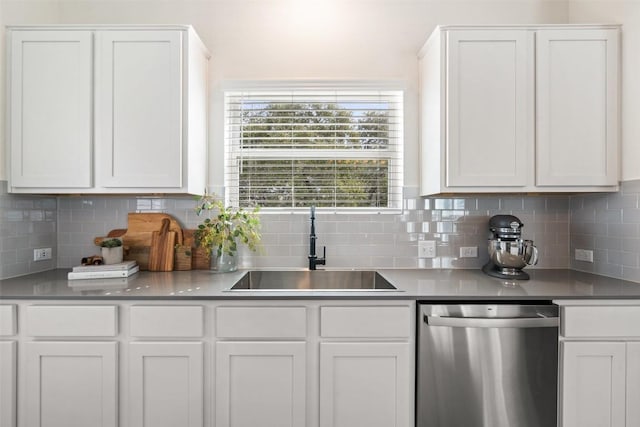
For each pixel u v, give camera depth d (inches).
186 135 75.9
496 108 74.0
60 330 61.5
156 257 86.0
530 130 74.1
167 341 62.2
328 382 62.1
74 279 74.7
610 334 61.9
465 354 61.3
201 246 87.9
